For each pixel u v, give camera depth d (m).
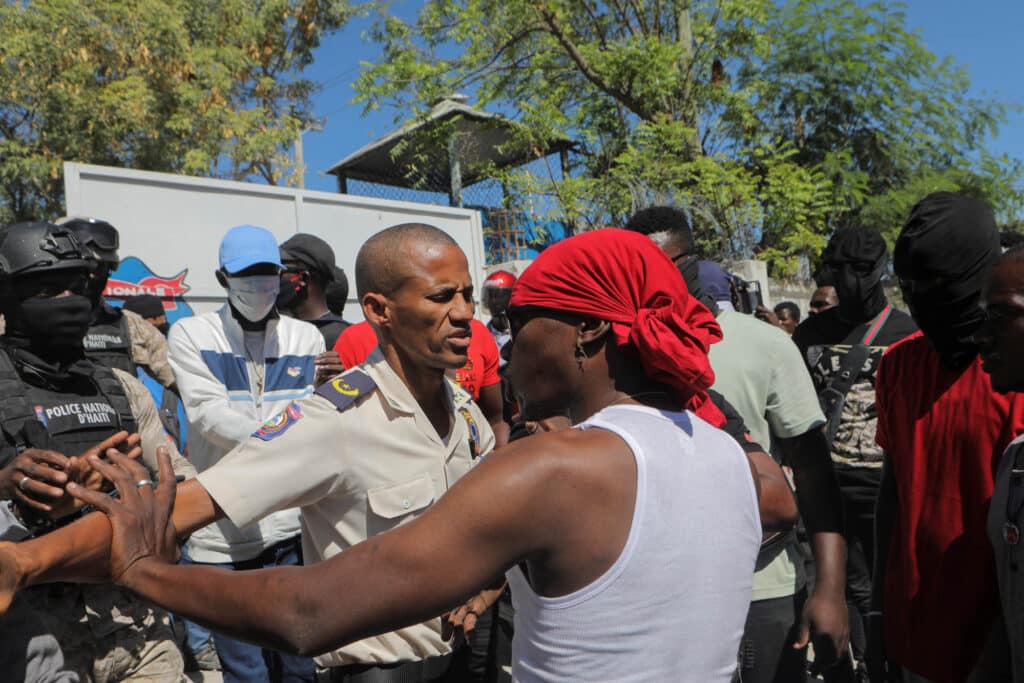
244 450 1.92
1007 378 1.75
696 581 1.24
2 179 14.91
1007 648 1.93
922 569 2.06
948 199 2.02
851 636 3.69
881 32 15.57
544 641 1.22
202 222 6.43
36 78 14.34
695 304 1.39
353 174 16.16
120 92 14.92
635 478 1.21
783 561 2.56
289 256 4.45
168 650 2.51
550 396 1.39
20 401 2.21
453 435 2.19
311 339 3.82
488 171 13.37
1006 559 1.77
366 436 2.01
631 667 1.19
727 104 14.99
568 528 1.18
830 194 14.30
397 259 2.03
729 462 1.36
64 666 2.25
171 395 4.44
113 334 3.79
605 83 14.30
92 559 1.33
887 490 2.35
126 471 1.42
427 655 2.14
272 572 1.20
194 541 3.42
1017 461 1.79
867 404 3.63
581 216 12.91
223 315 3.55
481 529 1.14
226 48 16.56
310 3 18.06
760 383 2.61
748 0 14.34
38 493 1.83
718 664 1.28
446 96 14.11
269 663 3.49
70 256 2.29
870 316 3.81
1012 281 1.72
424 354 2.04
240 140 16.38
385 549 1.15
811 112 16.34
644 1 15.59
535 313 1.36
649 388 1.36
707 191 12.60
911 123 15.96
